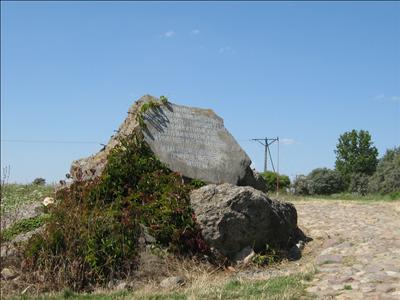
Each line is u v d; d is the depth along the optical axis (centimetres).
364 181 4575
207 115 1373
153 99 1331
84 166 1322
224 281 934
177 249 1042
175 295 837
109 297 847
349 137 5597
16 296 866
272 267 1069
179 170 1234
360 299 736
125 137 1256
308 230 1295
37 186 2022
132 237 1025
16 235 1135
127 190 1162
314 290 797
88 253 956
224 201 1092
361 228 1298
